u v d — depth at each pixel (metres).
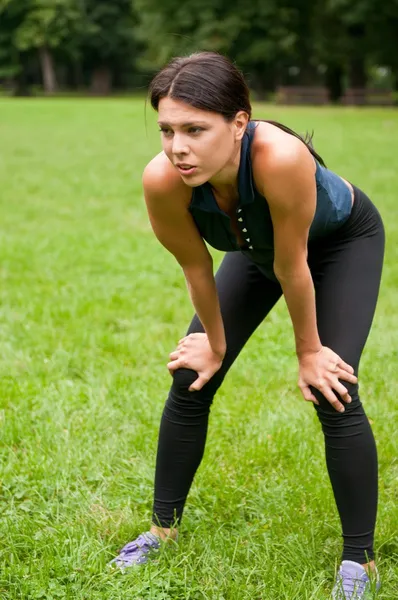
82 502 3.88
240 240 3.09
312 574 3.32
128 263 8.31
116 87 68.19
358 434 3.10
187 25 44.47
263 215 2.91
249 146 2.74
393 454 4.37
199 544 3.52
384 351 5.78
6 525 3.65
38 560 3.36
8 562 3.37
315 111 33.69
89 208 11.59
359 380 5.36
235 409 4.91
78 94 61.94
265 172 2.70
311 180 2.74
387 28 38.72
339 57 40.47
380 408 4.89
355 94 39.62
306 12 43.16
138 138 22.73
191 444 3.37
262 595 3.17
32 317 6.61
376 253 3.30
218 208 2.90
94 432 4.61
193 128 2.60
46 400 4.97
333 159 16.20
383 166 15.19
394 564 3.42
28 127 26.42
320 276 3.30
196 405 3.33
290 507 3.79
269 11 42.38
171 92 2.58
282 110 34.31
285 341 6.04
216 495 3.94
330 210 3.12
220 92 2.57
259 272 3.40
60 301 7.04
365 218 3.30
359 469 3.11
